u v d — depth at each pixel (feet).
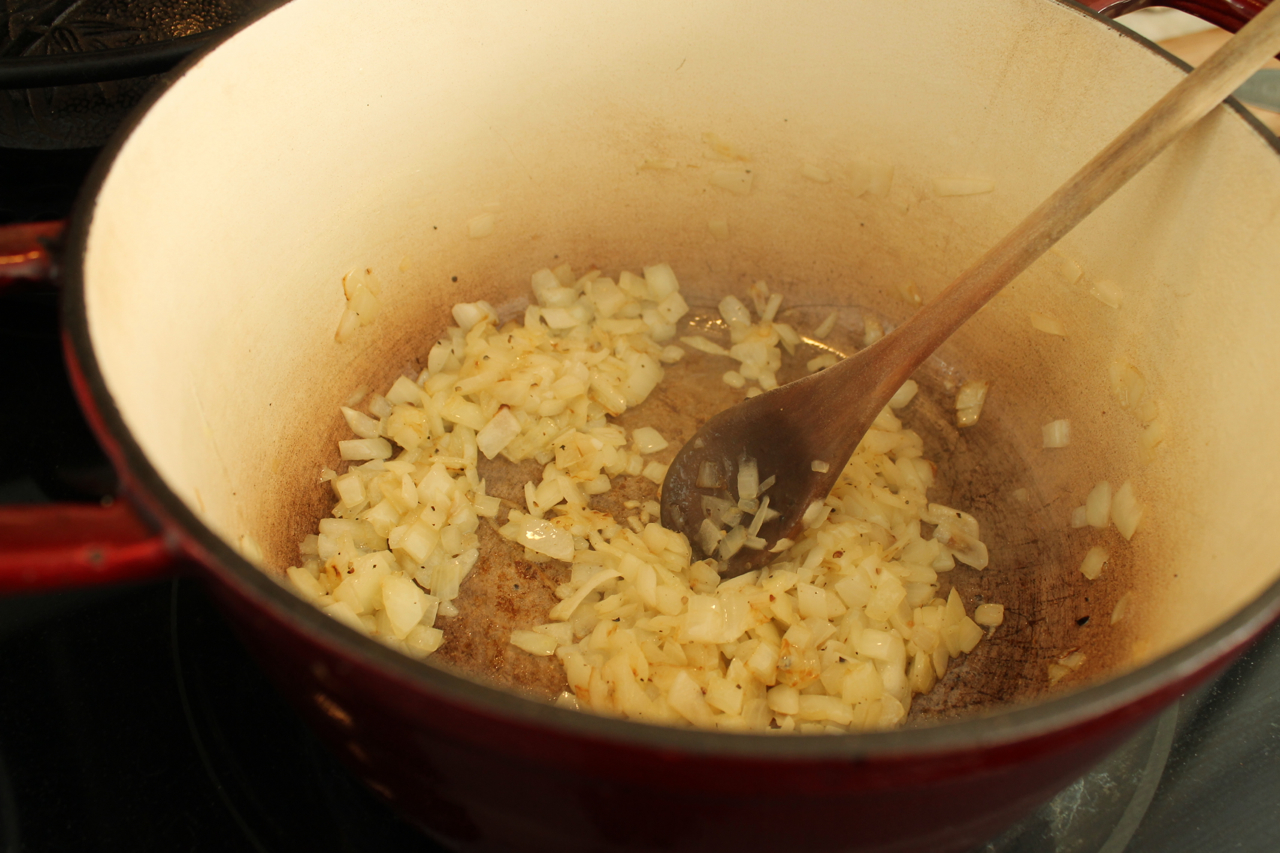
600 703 1.42
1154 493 1.45
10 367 1.55
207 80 1.34
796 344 1.74
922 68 1.53
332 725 1.18
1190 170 1.40
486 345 1.66
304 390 1.54
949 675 1.48
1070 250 1.53
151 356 1.29
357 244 1.55
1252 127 1.34
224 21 1.60
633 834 1.13
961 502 1.61
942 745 0.93
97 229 1.23
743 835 1.12
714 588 1.50
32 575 1.03
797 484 1.53
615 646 1.45
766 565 1.52
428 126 1.54
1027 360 1.62
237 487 1.43
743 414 1.55
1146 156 1.36
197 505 1.31
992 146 1.54
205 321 1.38
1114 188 1.38
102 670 1.40
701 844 1.13
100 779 1.34
